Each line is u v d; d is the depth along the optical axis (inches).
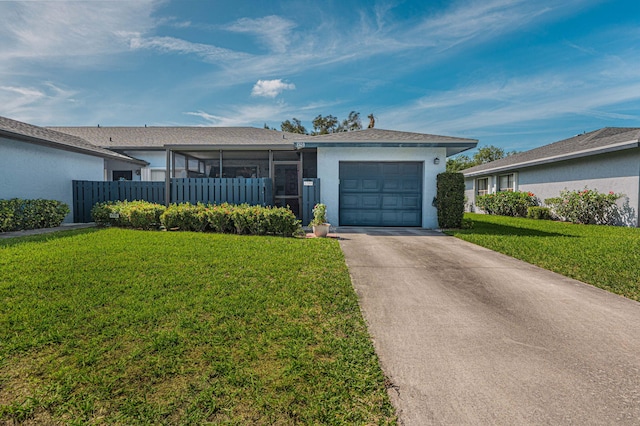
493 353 111.3
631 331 128.5
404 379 95.9
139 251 237.9
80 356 101.0
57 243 267.4
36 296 146.6
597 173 525.7
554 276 204.1
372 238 351.9
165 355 102.7
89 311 132.2
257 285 169.3
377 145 441.1
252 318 130.6
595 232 396.5
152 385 89.3
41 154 427.8
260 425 76.5
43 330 116.6
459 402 86.0
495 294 171.2
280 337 116.1
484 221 565.0
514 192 696.4
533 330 129.1
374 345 115.9
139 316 128.1
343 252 271.9
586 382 95.0
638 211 456.1
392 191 465.7
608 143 494.0
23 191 402.3
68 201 470.9
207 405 82.2
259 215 352.2
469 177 955.3
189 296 150.9
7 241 275.0
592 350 113.7
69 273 179.9
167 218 374.9
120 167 670.5
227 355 103.8
